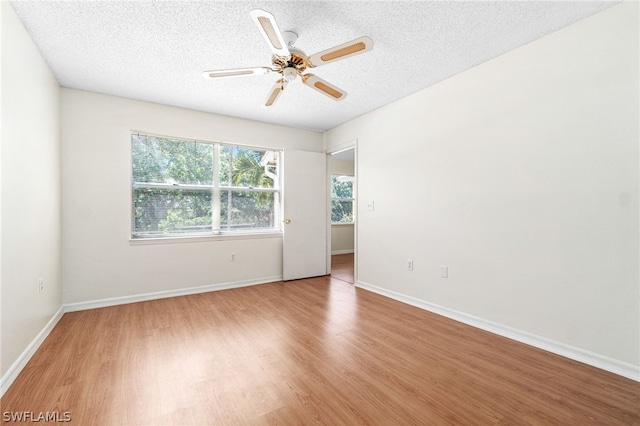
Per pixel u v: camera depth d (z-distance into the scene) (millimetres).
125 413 1526
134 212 3449
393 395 1683
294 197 4449
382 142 3676
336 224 7145
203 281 3799
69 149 3043
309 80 2203
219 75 2145
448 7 1869
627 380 1810
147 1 1801
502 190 2467
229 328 2633
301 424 1456
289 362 2047
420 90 3170
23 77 2027
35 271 2225
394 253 3521
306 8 1864
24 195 2027
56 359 2064
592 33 1969
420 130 3176
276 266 4410
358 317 2910
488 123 2559
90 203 3145
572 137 2068
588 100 1992
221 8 1867
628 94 1832
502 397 1663
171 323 2742
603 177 1935
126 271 3332
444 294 2945
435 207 3025
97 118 3186
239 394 1689
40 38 2180
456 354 2160
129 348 2240
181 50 2365
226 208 4059
